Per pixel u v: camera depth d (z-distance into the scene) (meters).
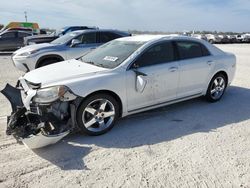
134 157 3.56
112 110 4.31
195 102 5.96
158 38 4.92
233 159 3.52
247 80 8.45
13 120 3.82
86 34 9.41
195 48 5.44
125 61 4.45
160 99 4.90
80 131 4.29
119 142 3.99
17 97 4.38
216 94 5.98
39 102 3.72
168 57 4.96
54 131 3.72
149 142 4.00
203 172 3.22
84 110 4.02
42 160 3.47
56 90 3.72
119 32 10.09
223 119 4.96
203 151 3.72
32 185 2.95
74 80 3.95
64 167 3.32
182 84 5.16
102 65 4.59
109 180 3.06
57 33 18.17
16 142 3.93
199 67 5.37
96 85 4.03
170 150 3.75
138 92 4.52
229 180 3.07
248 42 43.22
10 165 3.33
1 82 7.95
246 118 5.04
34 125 3.71
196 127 4.57
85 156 3.58
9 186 2.92
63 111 3.88
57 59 8.88
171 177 3.12
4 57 15.59
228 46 30.44
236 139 4.12
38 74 4.25
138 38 5.17
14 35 18.36
